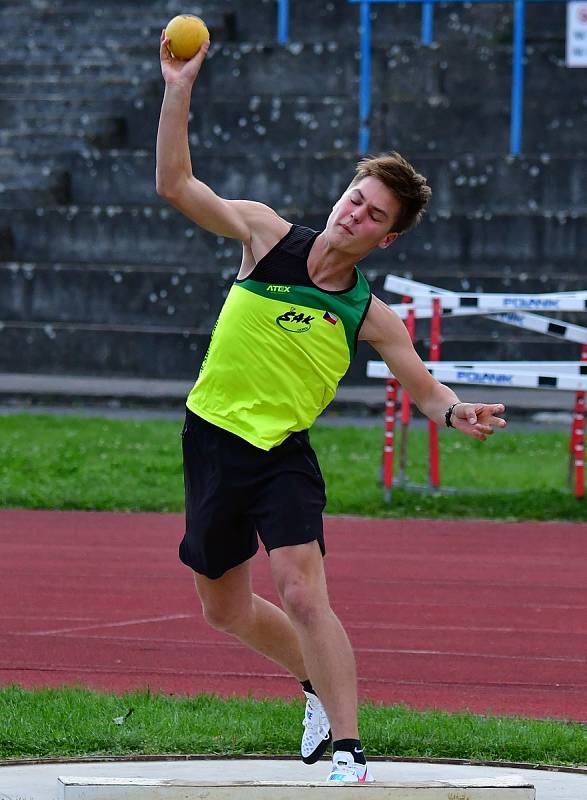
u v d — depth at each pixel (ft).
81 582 84.94
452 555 95.81
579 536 104.06
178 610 76.89
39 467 125.70
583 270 201.05
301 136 223.10
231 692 58.75
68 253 209.15
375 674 63.31
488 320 193.98
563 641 71.10
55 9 251.80
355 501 112.78
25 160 217.77
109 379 193.57
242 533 42.96
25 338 197.06
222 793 37.70
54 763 46.60
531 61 223.30
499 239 202.49
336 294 42.19
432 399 44.27
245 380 42.01
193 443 42.70
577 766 47.70
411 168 41.81
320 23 247.91
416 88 226.99
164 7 249.75
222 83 234.58
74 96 233.35
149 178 215.72
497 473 126.93
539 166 208.95
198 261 207.41
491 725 51.65
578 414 114.52
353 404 173.47
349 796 37.78
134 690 56.75
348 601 80.28
